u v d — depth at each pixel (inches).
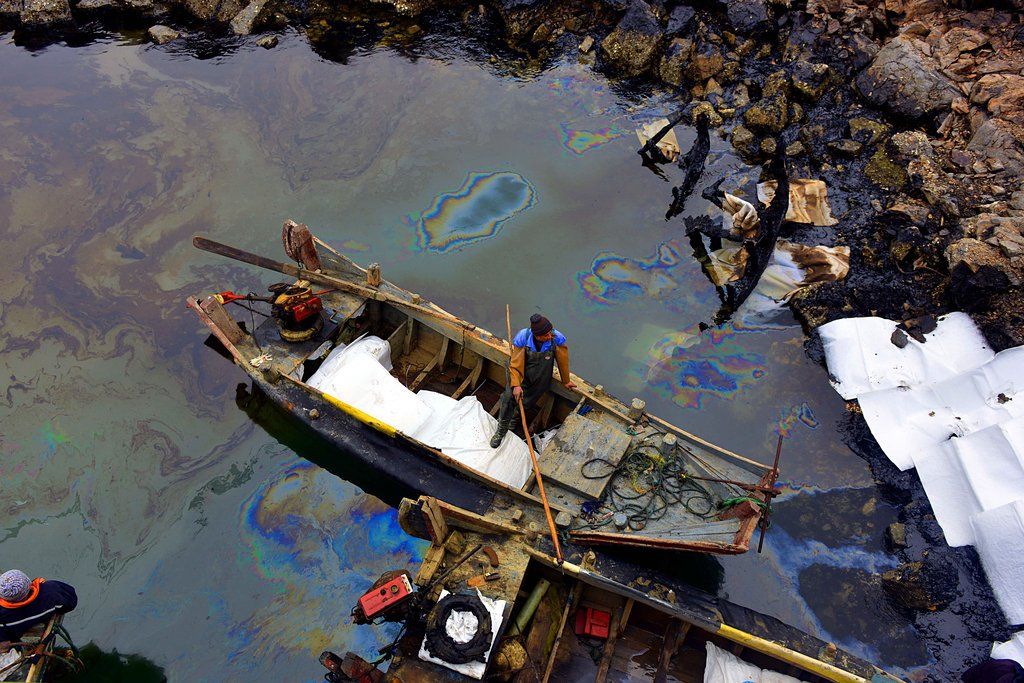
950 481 298.5
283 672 264.5
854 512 304.3
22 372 354.9
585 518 259.6
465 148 452.8
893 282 362.9
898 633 271.4
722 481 249.0
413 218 415.8
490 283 385.4
